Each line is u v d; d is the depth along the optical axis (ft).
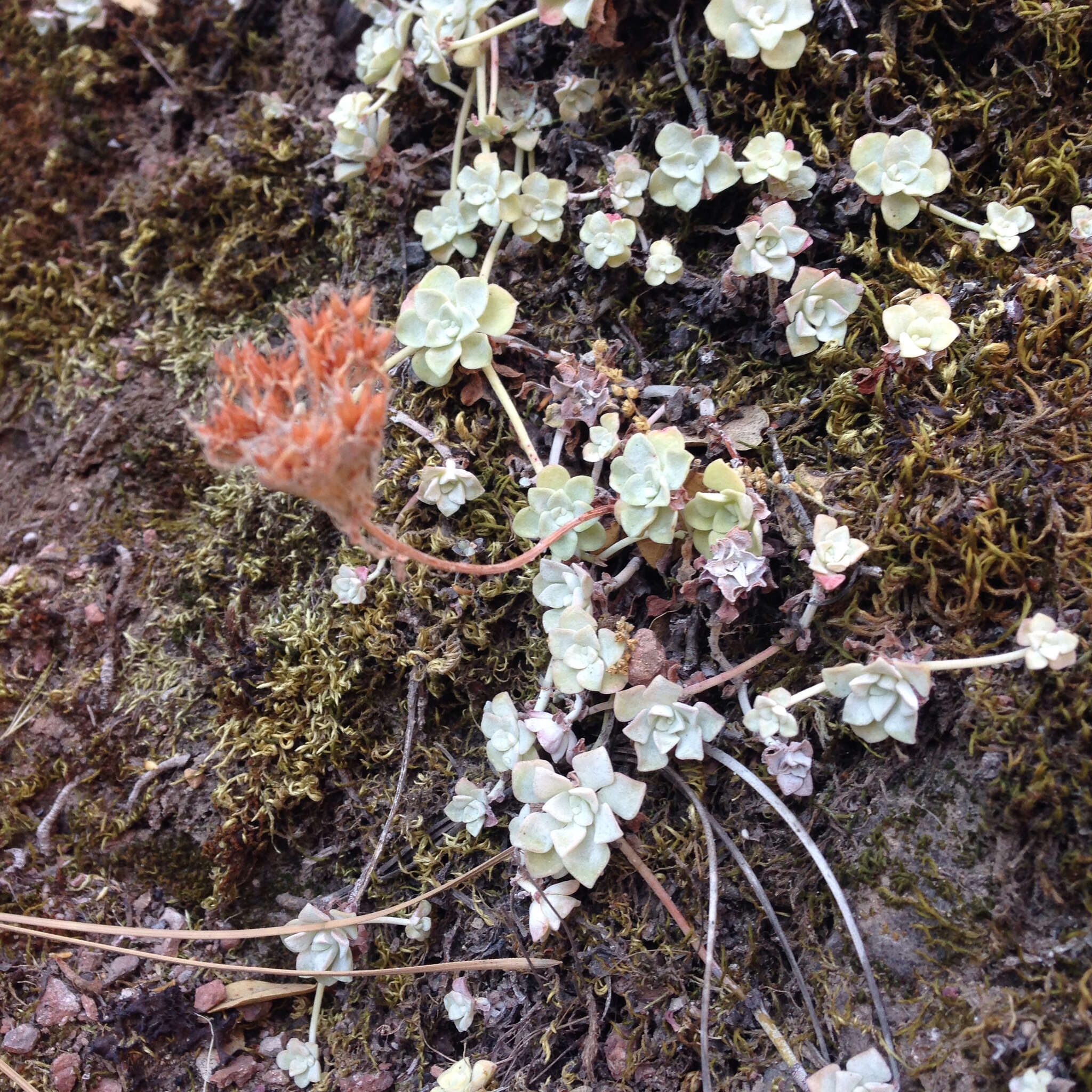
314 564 0.84
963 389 0.73
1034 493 0.69
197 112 0.96
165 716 0.84
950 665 0.66
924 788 0.68
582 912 0.74
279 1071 0.78
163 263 0.95
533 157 0.85
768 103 0.80
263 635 0.83
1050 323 0.71
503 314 0.77
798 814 0.72
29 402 0.95
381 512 0.81
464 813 0.76
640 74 0.84
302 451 0.58
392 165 0.86
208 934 0.74
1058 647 0.64
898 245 0.77
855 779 0.71
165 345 0.92
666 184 0.79
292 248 0.92
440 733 0.80
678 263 0.78
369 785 0.81
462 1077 0.70
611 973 0.72
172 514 0.90
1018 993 0.63
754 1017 0.70
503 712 0.74
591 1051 0.71
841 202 0.77
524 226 0.81
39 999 0.79
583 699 0.74
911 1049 0.65
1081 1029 0.61
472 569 0.69
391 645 0.80
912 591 0.71
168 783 0.83
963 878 0.66
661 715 0.70
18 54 0.99
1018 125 0.77
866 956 0.67
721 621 0.73
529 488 0.78
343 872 0.81
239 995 0.78
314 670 0.81
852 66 0.78
